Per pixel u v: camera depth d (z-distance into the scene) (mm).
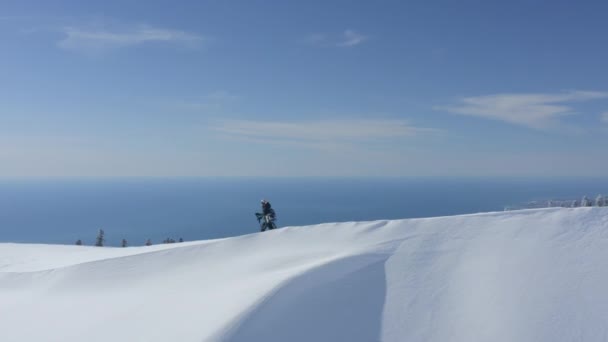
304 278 7137
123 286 9953
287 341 5602
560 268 6910
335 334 5840
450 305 6355
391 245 9031
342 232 11000
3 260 18438
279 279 7164
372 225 11000
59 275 11070
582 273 6652
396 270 7699
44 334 7531
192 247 11828
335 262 7934
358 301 6645
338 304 6527
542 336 5379
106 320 7570
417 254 8336
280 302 6367
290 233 11828
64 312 8617
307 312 6250
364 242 9875
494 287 6641
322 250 9953
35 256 19266
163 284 9562
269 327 5816
